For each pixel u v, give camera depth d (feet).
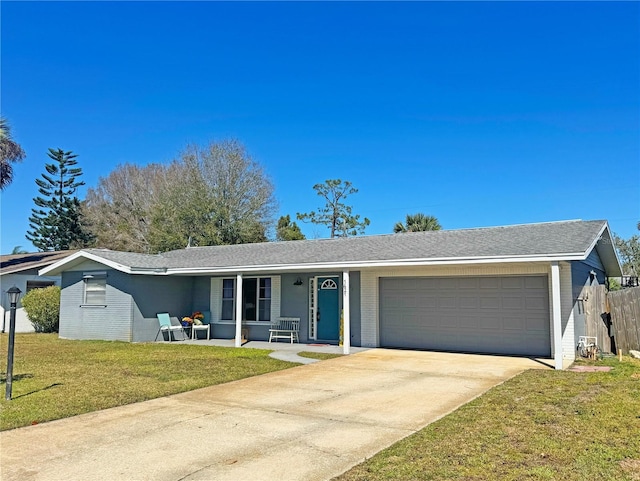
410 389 30.37
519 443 18.75
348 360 43.19
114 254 63.62
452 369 37.78
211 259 62.13
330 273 57.93
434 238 52.21
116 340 60.39
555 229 46.52
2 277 80.28
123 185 156.35
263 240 129.29
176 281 65.21
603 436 19.45
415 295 51.88
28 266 84.23
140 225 150.10
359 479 15.48
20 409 25.09
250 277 63.31
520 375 34.24
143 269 58.70
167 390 30.14
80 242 149.48
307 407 25.81
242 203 127.95
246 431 21.31
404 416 23.73
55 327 77.87
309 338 58.39
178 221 118.93
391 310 53.11
